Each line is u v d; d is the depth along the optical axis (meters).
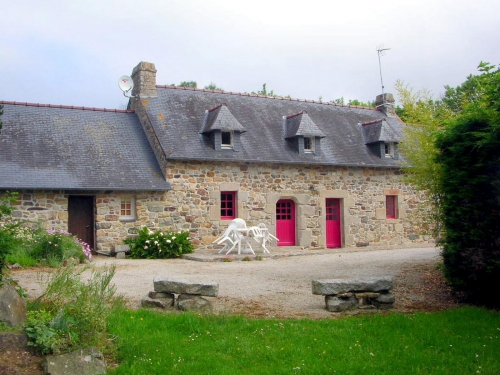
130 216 13.90
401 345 5.14
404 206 17.80
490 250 6.66
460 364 4.67
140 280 9.01
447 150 7.28
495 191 6.58
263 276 9.59
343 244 16.58
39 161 13.04
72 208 13.62
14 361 4.44
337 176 16.61
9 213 5.78
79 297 5.35
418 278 9.08
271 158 15.24
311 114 18.25
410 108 11.08
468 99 10.03
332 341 5.24
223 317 5.94
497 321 5.96
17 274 9.25
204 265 11.45
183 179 14.30
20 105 14.52
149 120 14.91
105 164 13.82
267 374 4.43
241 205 15.02
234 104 17.03
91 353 4.64
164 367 4.57
